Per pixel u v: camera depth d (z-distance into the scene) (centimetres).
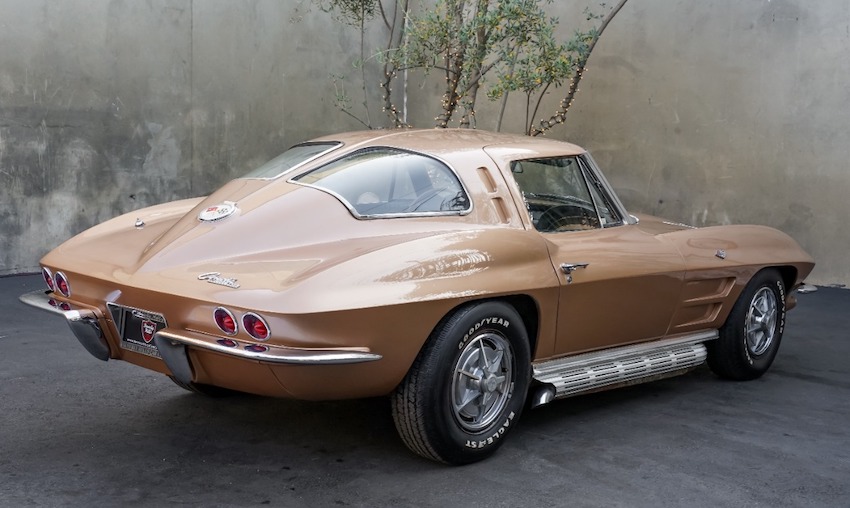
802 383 485
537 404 372
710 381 487
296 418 400
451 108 814
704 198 830
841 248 765
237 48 867
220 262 322
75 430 377
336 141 388
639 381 418
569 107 887
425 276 317
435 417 326
